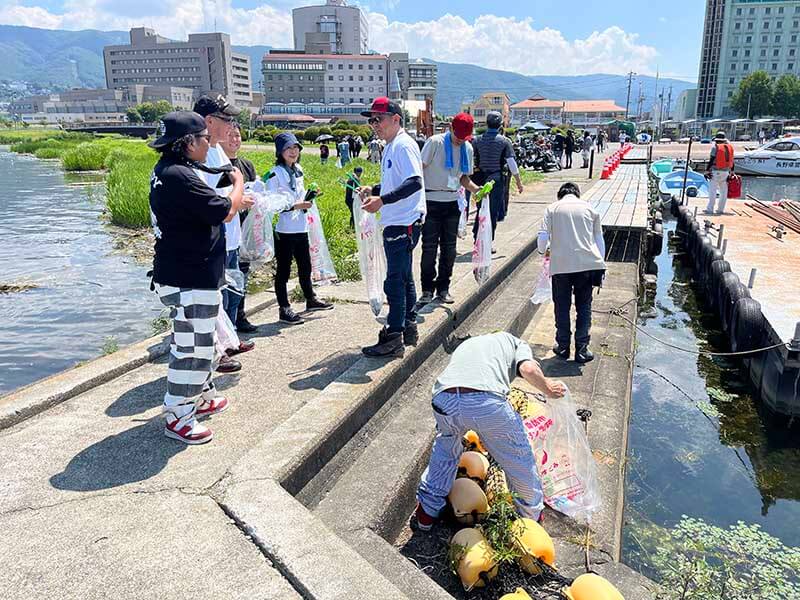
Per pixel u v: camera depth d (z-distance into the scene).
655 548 4.12
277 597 2.28
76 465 3.15
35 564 2.41
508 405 3.22
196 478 3.03
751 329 6.98
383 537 3.24
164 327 7.58
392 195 4.25
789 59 113.38
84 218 17.03
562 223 5.87
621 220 11.69
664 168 29.50
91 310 8.52
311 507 3.23
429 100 21.34
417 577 2.74
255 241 5.22
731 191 15.94
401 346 4.62
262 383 4.29
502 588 2.99
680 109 143.00
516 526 3.07
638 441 5.74
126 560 2.45
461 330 6.12
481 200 6.29
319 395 3.91
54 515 2.72
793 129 57.97
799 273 9.12
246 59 178.00
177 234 3.20
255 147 47.19
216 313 3.39
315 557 2.45
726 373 7.43
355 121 119.12
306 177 19.17
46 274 10.45
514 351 3.46
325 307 6.09
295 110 123.38
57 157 51.34
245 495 2.85
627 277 9.98
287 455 3.18
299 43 184.50
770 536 4.39
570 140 28.70
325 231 9.77
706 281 10.66
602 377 5.88
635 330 7.70
